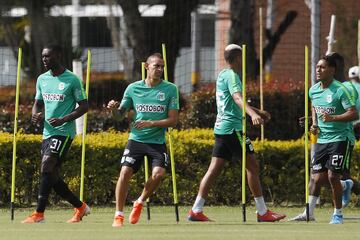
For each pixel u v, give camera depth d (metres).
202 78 76.44
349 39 85.19
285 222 41.75
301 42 76.88
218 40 78.31
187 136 53.38
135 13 72.25
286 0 91.81
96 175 51.47
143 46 71.75
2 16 83.25
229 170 52.06
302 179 52.62
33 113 40.91
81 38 78.19
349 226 39.69
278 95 63.34
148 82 39.78
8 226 38.81
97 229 37.56
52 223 40.59
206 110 63.72
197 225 39.78
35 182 50.97
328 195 51.75
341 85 40.94
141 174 51.66
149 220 42.69
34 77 78.31
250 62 74.56
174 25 71.38
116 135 53.28
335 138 41.00
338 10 85.94
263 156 52.38
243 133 41.12
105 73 73.69
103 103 66.25
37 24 81.44
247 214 46.66
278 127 63.47
